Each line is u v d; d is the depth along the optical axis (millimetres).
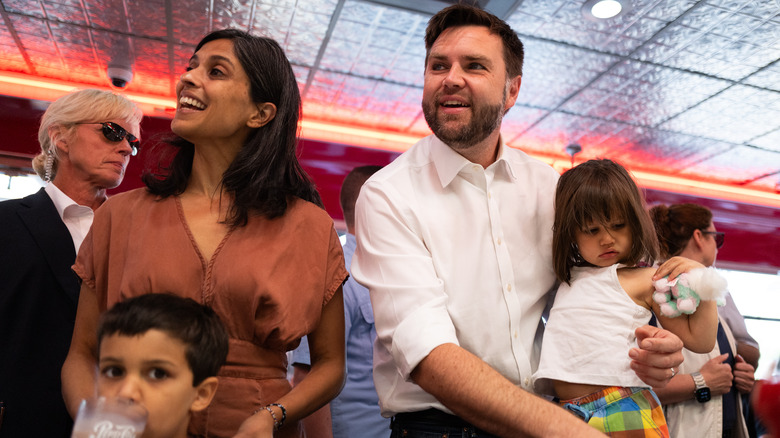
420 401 1436
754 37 4781
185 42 5148
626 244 1636
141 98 6242
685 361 2152
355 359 2443
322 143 6590
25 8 4738
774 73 5324
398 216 1531
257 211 1418
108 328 1082
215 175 1489
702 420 2072
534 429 1120
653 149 7215
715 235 2682
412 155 1692
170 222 1382
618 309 1560
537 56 5141
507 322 1523
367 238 1536
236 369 1291
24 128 5855
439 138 1595
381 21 4645
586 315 1558
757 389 1722
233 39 1491
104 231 1427
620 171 1670
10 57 5566
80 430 831
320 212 1486
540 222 1674
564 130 6715
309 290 1383
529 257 1632
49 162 2238
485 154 1650
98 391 1066
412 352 1281
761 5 4375
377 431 2414
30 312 1791
